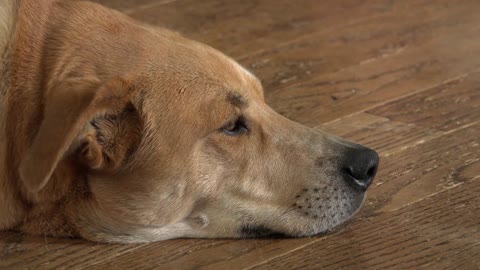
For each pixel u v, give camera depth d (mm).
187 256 3262
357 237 3344
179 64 3234
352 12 5648
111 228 3264
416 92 4582
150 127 3121
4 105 3152
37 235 3363
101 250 3297
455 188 3652
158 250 3295
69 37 3254
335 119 4348
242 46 5215
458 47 5090
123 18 3447
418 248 3250
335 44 5211
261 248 3303
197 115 3176
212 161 3209
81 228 3295
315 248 3289
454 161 3871
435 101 4469
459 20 5461
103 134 3074
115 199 3184
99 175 3168
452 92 4555
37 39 3248
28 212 3277
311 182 3289
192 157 3164
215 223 3311
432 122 4254
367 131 4199
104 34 3287
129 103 3092
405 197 3607
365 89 4648
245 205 3291
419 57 4992
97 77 3133
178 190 3182
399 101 4500
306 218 3316
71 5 3400
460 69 4820
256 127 3307
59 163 3141
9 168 3191
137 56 3213
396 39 5242
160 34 3414
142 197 3168
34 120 3125
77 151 3102
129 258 3254
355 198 3350
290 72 4879
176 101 3160
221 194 3260
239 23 5520
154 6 5762
